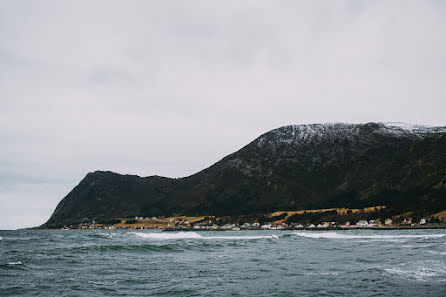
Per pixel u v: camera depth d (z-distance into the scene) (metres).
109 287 25.67
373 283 26.17
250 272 32.88
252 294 23.27
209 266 37.31
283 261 41.50
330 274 31.02
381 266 35.12
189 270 34.28
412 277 28.45
